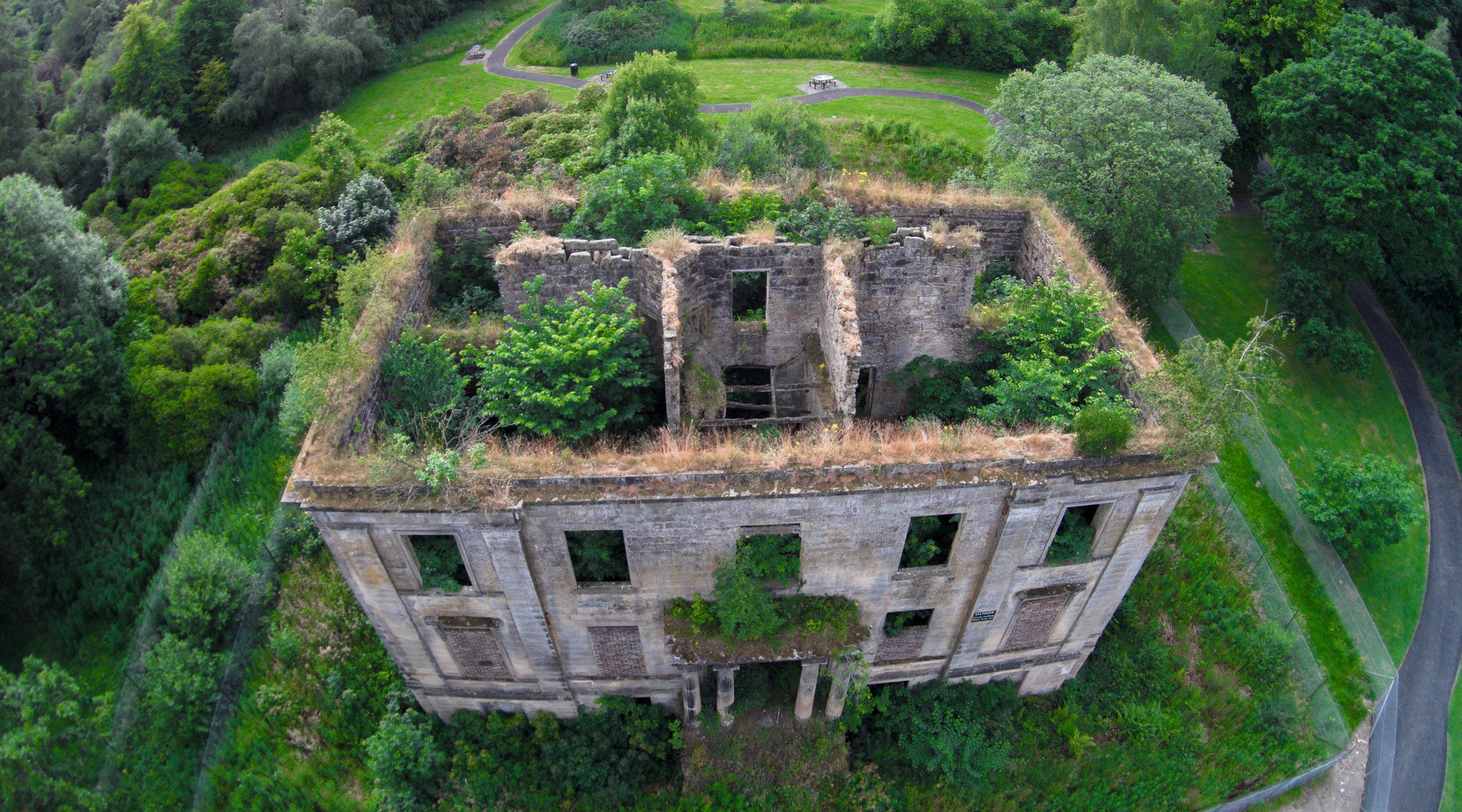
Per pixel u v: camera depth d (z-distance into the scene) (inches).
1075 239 1181.7
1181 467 799.7
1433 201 1721.2
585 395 911.7
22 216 1486.2
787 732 1030.4
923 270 1075.9
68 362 1403.8
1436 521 1727.4
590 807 1032.2
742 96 2679.6
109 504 1416.1
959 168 1978.3
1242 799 1151.6
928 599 941.2
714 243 1072.8
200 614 1171.3
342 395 844.0
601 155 1761.8
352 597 1232.2
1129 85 1685.5
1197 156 1611.7
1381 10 2460.6
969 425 939.3
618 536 862.5
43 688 1066.7
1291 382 1847.9
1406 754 1343.5
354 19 2935.5
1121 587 984.3
